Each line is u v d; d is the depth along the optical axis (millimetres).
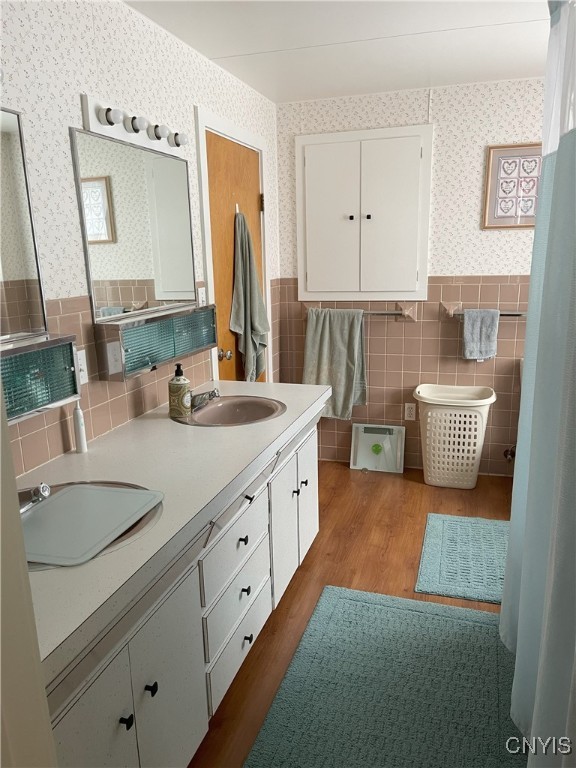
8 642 417
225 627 1766
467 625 2279
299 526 2510
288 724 1819
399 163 3535
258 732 1799
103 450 1909
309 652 2141
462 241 3559
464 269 3588
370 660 2094
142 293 2236
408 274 3668
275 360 3930
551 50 1583
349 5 2189
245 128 3223
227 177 3043
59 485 1625
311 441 2648
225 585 1754
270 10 2211
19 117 1604
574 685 992
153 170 2285
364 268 3736
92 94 1934
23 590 436
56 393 1680
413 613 2359
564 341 1405
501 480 3723
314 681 1996
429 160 3492
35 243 1663
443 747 1726
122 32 2086
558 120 1579
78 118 1871
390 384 3869
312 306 3912
